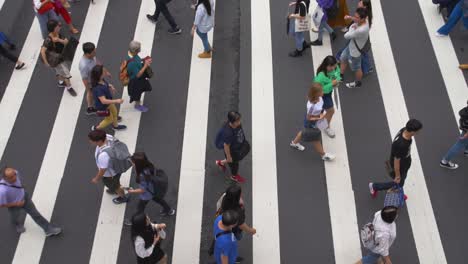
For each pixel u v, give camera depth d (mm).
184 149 10359
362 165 10070
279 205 9555
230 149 8875
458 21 12555
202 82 11484
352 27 10391
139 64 10000
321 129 10203
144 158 7988
